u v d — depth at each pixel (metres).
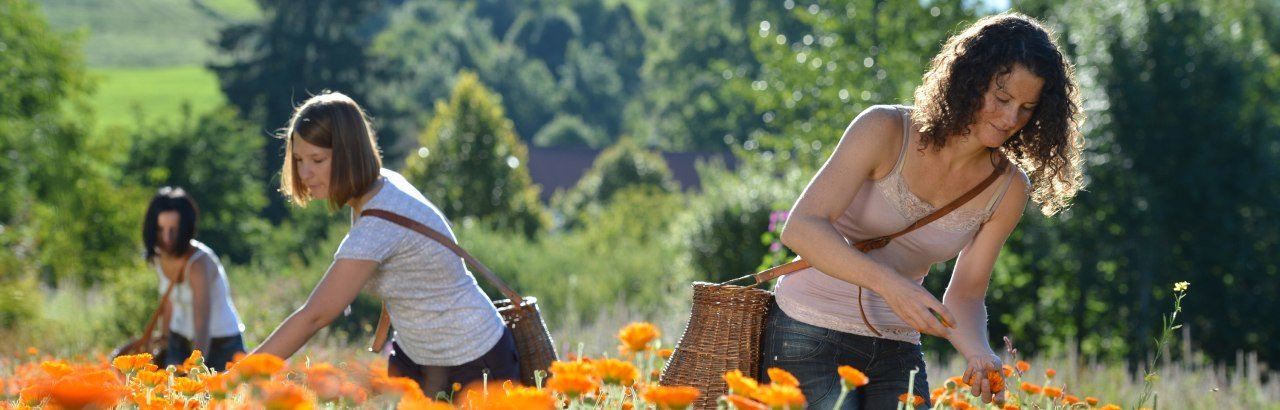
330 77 58.72
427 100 106.25
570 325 9.60
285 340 3.43
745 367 3.42
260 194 38.25
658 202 31.78
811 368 3.34
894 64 24.77
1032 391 3.74
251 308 13.07
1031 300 20.16
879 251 3.29
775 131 58.28
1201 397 9.26
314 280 15.37
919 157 3.15
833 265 3.01
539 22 139.88
